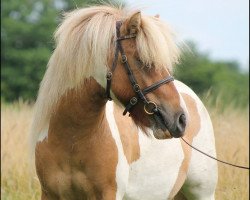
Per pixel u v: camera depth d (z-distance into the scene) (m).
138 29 7.72
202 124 10.48
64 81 8.12
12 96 60.19
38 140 8.55
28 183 14.23
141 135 9.09
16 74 61.12
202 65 71.88
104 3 8.48
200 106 10.63
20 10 69.56
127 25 7.77
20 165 15.15
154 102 7.73
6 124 17.19
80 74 7.95
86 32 7.89
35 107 8.64
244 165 13.54
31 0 70.44
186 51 8.12
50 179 8.48
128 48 7.76
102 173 8.31
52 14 67.75
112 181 8.40
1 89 59.53
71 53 7.96
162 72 7.76
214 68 72.38
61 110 8.23
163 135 7.77
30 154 8.84
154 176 9.41
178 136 7.76
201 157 10.41
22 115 17.69
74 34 7.99
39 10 70.62
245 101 23.55
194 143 10.31
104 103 8.20
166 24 7.91
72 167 8.34
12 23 66.62
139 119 7.94
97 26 7.84
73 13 8.20
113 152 8.38
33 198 12.48
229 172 12.96
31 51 63.28
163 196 9.70
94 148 8.25
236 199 12.04
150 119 7.85
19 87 60.84
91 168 8.28
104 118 8.37
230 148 13.69
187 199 10.86
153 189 9.47
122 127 8.73
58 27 8.41
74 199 8.56
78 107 8.13
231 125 14.63
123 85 7.80
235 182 12.66
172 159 9.68
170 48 7.75
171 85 7.78
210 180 10.56
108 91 7.93
